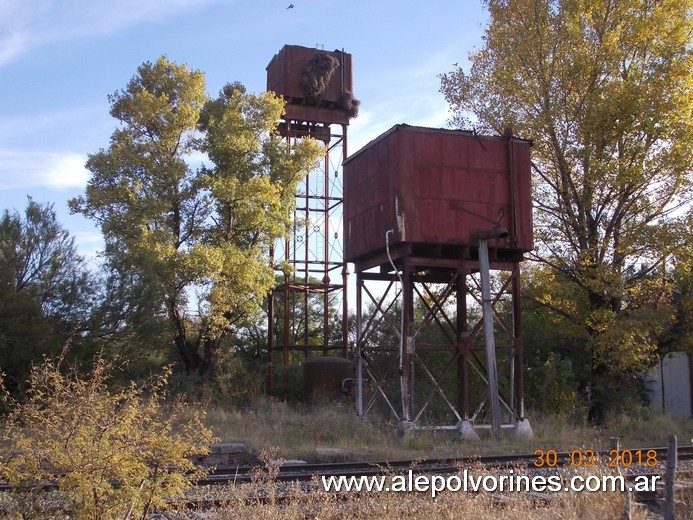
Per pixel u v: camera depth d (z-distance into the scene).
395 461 14.38
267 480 11.38
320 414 23.56
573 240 26.66
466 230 21.12
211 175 32.84
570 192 26.23
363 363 23.58
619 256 25.53
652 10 25.78
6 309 23.70
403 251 20.86
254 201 31.95
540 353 29.47
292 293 40.88
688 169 23.91
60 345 24.78
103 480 7.53
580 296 26.58
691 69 24.42
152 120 31.06
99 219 31.00
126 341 27.52
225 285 30.53
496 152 21.86
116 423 7.88
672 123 23.94
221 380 32.22
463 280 22.36
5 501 8.08
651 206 25.39
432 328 29.41
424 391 26.75
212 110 33.97
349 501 9.94
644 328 24.20
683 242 23.81
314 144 33.91
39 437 7.88
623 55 25.41
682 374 34.41
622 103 24.45
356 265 23.67
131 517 7.92
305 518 9.26
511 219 21.58
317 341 43.88
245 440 17.55
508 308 29.67
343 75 37.19
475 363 26.47
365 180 22.59
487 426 20.92
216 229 32.78
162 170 30.62
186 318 35.31
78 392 7.80
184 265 29.28
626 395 26.81
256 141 33.12
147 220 30.56
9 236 25.80
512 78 26.78
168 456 7.92
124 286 27.72
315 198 36.56
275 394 34.22
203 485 11.69
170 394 29.52
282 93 36.06
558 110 25.56
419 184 20.84
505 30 27.28
